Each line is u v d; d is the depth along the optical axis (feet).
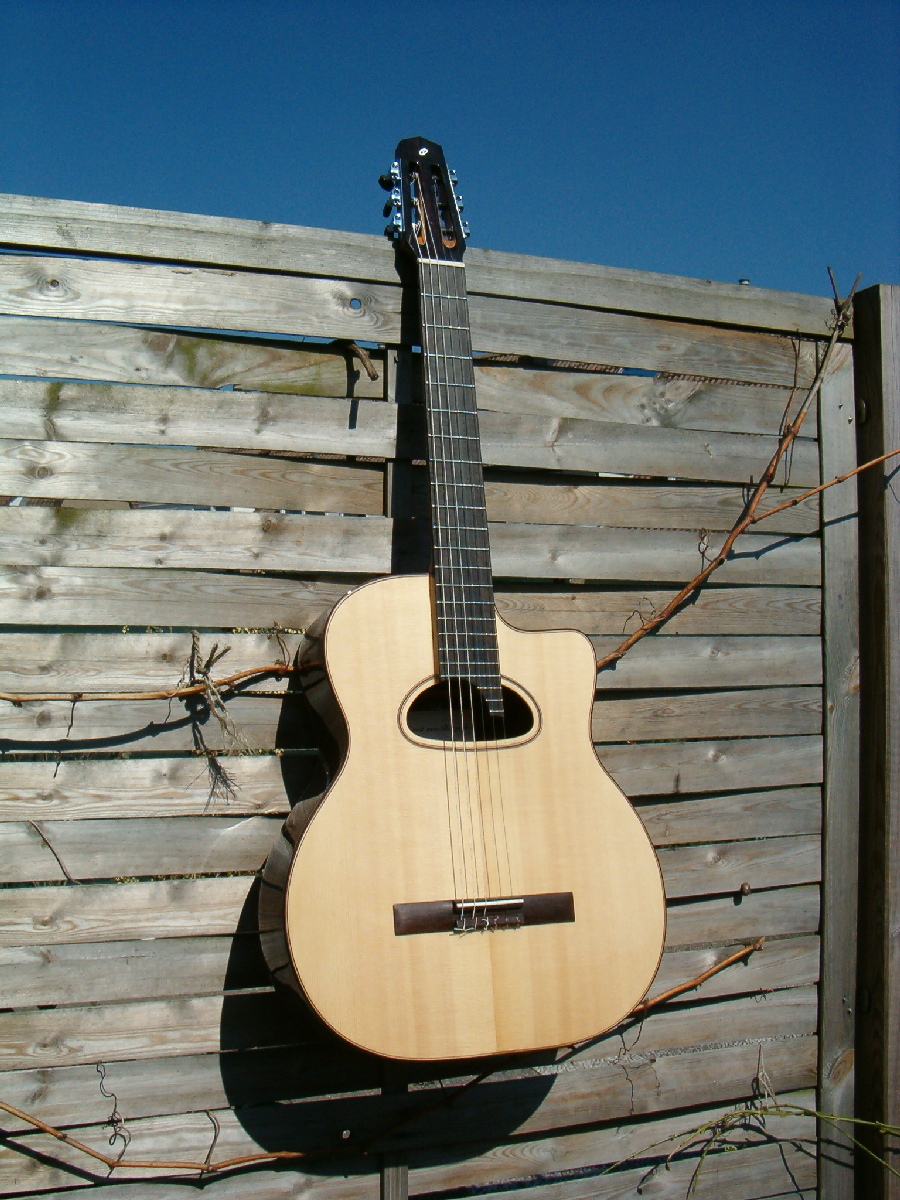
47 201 8.80
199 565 9.20
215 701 8.92
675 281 10.97
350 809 7.77
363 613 8.26
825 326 11.61
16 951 8.58
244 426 9.37
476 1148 9.78
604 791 8.39
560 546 10.43
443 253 9.71
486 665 8.41
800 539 11.45
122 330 9.07
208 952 9.07
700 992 10.68
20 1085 8.54
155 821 9.00
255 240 9.41
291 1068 9.23
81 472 8.88
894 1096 10.80
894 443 11.39
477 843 7.97
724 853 10.87
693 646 10.91
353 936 7.54
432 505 8.80
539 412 10.45
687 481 11.10
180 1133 8.92
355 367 9.87
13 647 8.66
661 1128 10.45
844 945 11.23
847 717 11.43
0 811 8.58
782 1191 10.84
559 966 7.92
